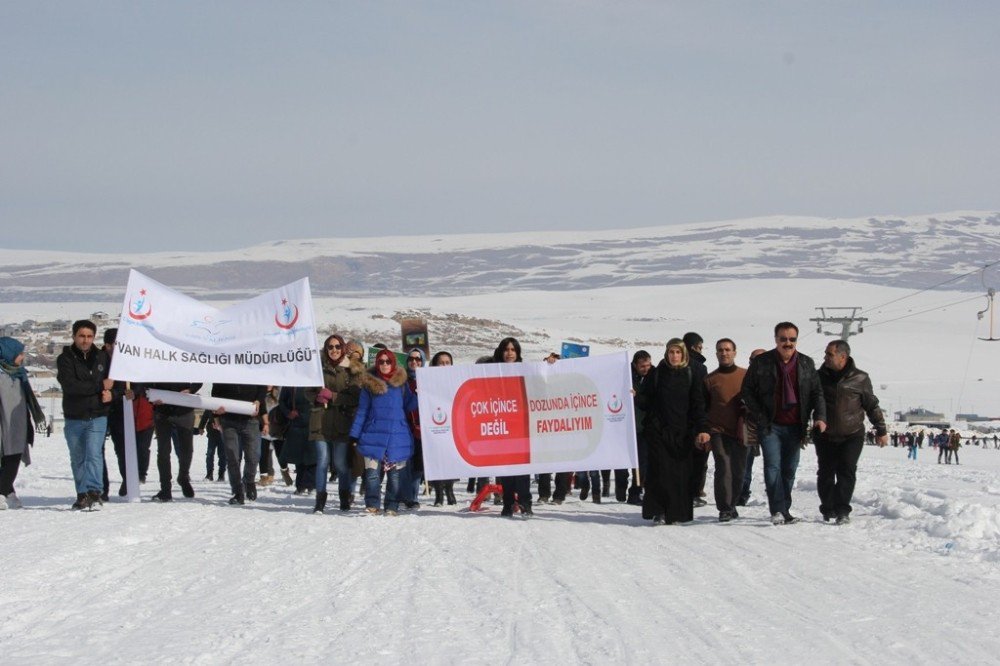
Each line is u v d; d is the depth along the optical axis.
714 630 7.48
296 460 18.62
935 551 11.13
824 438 13.35
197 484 21.42
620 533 12.79
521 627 7.52
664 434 13.77
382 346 19.97
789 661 6.65
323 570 9.84
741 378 14.04
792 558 10.71
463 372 14.88
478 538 12.20
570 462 14.83
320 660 6.56
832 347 13.31
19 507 14.65
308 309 15.25
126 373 15.02
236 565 10.06
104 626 7.45
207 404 15.53
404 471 15.90
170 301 15.28
